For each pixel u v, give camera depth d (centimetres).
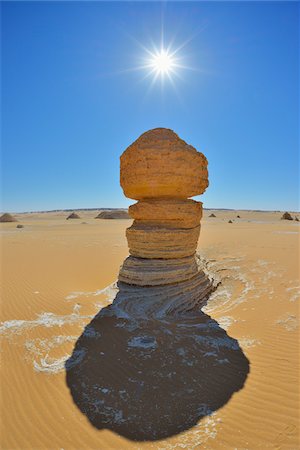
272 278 1041
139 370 519
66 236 2877
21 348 598
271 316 746
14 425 401
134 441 369
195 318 765
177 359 554
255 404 430
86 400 445
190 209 882
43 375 509
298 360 543
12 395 460
